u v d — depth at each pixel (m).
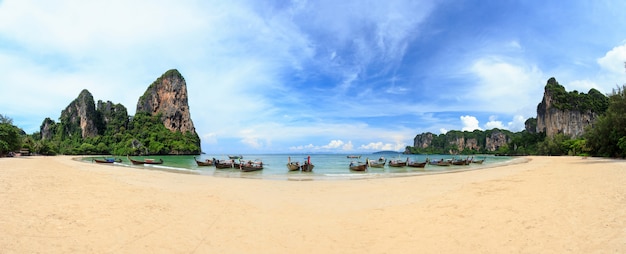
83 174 19.72
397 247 6.79
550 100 137.50
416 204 10.95
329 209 10.78
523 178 16.05
